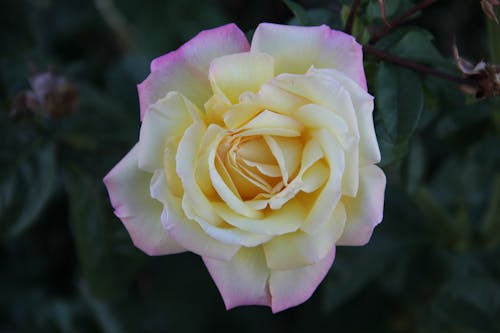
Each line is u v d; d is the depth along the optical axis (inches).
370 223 15.0
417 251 23.8
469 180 25.3
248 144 15.1
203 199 14.7
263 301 15.5
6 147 21.1
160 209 15.4
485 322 21.8
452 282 22.3
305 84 14.4
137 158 15.2
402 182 19.4
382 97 16.3
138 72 25.0
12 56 23.0
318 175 14.9
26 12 23.3
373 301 26.8
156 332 26.5
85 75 26.7
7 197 21.0
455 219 23.8
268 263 15.2
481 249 24.0
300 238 15.1
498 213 22.9
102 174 21.9
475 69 16.0
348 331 26.8
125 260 22.0
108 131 22.2
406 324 26.5
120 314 26.0
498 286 22.0
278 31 14.9
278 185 15.1
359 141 14.6
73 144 21.9
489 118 20.3
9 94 22.0
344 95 14.3
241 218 14.8
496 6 18.2
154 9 26.8
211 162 14.6
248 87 14.8
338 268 23.4
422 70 16.3
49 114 19.9
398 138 16.1
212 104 14.9
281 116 14.7
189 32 26.8
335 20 17.6
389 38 16.8
